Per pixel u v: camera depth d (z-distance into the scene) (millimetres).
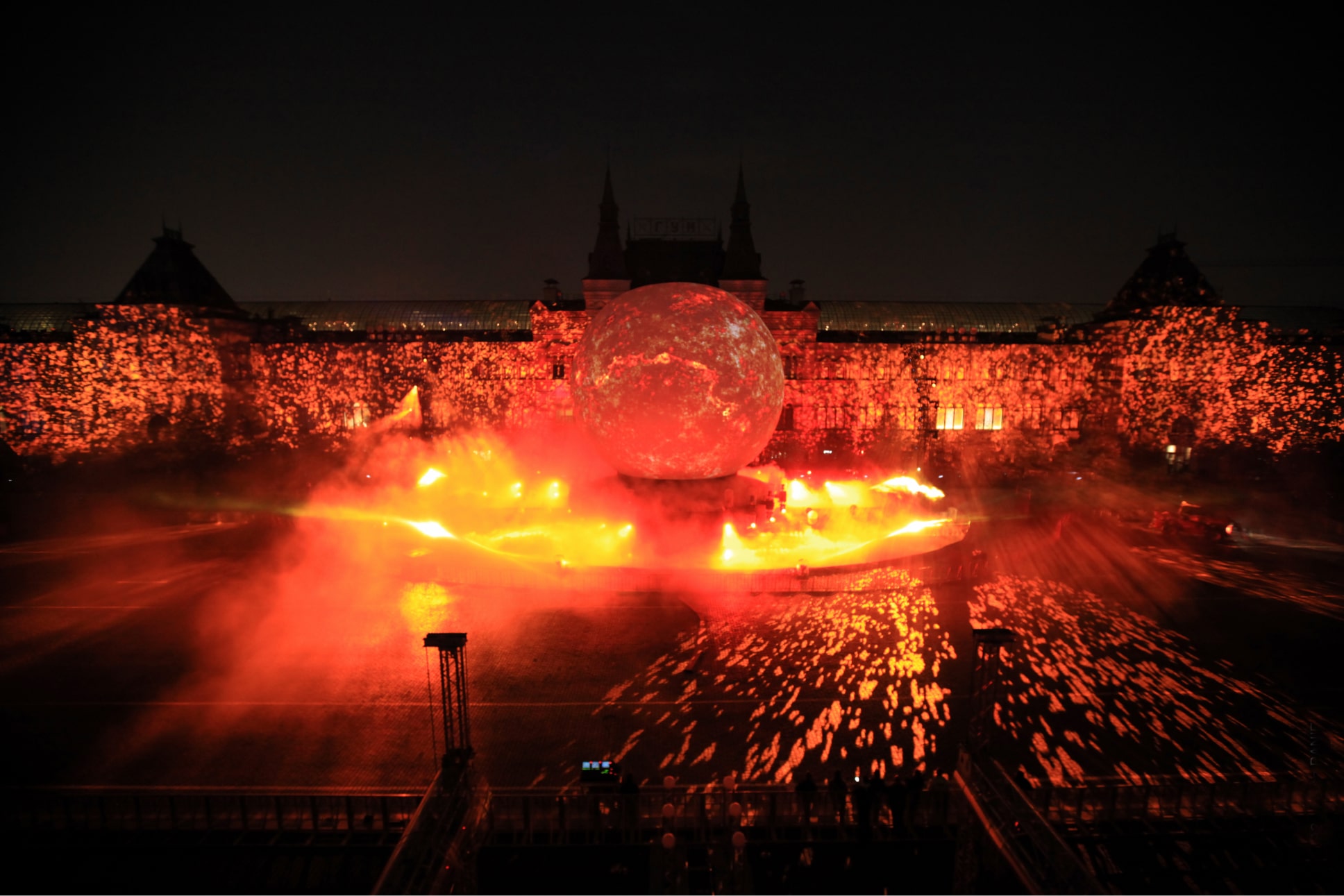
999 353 57844
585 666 21875
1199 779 15391
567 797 14383
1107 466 52000
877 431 57625
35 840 14047
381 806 14156
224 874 13367
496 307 63906
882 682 20750
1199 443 52062
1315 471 49906
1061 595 28016
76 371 50906
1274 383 51750
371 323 62562
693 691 20281
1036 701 19641
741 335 26625
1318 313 62188
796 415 57906
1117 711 19125
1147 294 53719
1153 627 24688
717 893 12969
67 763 16859
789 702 19688
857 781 15102
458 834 12859
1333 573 30953
